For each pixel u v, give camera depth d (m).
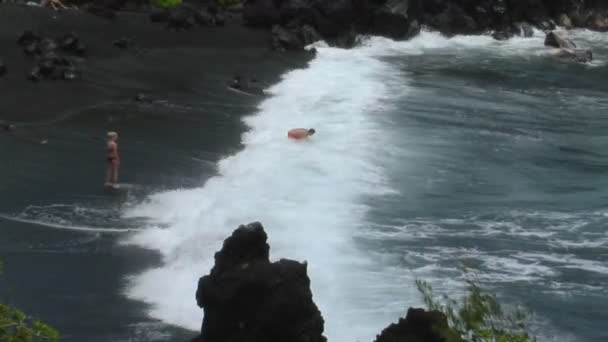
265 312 30.75
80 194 56.19
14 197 55.12
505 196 60.78
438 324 26.75
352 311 43.12
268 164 62.78
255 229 32.03
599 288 47.31
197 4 109.50
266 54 95.44
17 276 45.56
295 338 30.94
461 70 97.31
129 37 94.88
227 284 31.12
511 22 116.56
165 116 72.62
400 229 53.72
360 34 107.50
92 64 84.19
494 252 51.34
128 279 46.03
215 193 57.16
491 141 72.44
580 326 43.28
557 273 49.06
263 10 104.38
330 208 56.12
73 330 40.56
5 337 22.62
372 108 79.44
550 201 60.12
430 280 46.75
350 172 62.69
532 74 97.44
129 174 59.81
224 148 66.50
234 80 84.19
